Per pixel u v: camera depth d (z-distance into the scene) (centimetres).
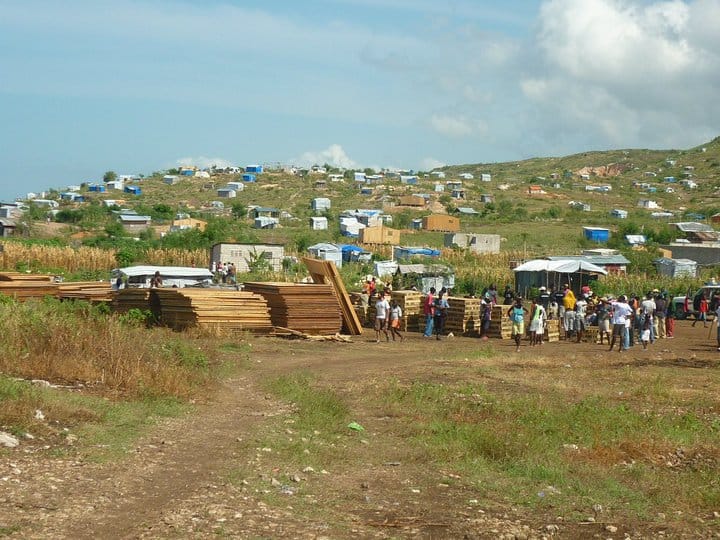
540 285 5428
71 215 12381
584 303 3378
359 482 1022
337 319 3092
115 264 6284
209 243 7888
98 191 18738
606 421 1473
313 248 7650
